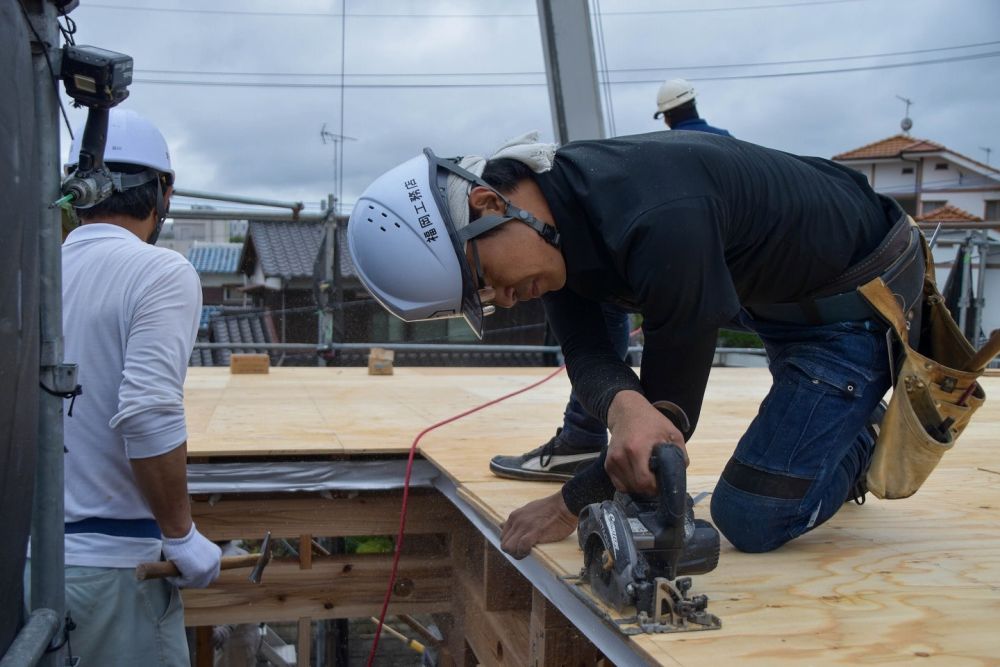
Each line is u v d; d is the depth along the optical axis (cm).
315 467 261
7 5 96
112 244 174
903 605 134
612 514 128
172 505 170
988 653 115
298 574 266
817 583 145
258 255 1307
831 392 163
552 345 695
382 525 270
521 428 306
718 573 150
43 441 119
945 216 1498
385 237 155
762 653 113
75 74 116
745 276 157
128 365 166
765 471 161
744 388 486
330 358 658
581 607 142
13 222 96
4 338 94
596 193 141
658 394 154
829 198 157
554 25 551
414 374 544
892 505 208
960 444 302
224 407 352
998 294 885
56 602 121
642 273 136
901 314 163
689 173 140
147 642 173
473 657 261
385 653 574
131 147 180
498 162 151
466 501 215
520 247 147
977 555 165
